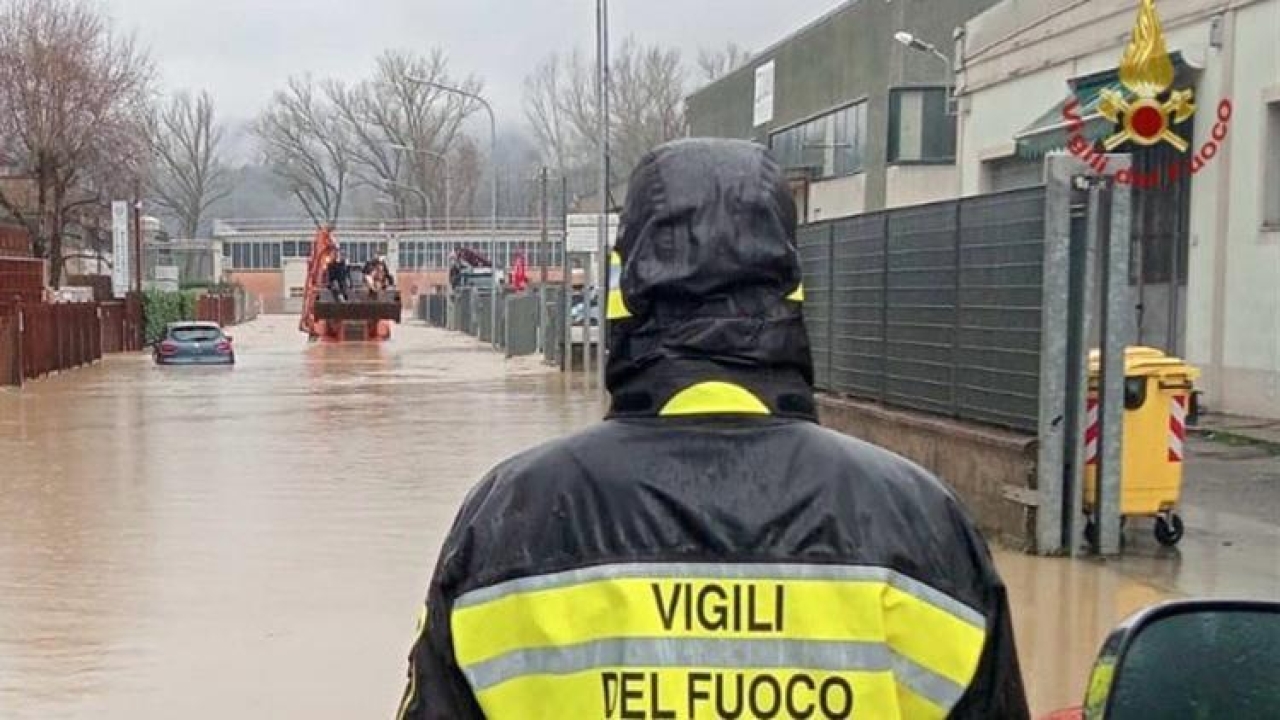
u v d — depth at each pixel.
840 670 1.87
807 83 46.12
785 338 2.01
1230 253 17.41
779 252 2.01
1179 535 9.95
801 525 1.91
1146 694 2.08
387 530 11.52
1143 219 19.53
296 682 7.03
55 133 47.28
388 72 105.06
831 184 43.78
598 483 1.95
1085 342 9.55
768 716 1.86
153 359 41.22
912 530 1.93
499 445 18.08
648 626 1.88
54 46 47.34
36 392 28.47
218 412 23.34
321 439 18.88
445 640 1.96
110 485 14.38
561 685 1.88
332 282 52.62
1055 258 9.60
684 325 2.00
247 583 9.40
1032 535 9.77
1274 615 2.10
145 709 6.60
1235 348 17.30
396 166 106.06
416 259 97.94
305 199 107.81
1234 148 17.38
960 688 1.91
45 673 7.21
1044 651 7.23
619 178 71.44
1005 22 24.53
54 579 9.55
